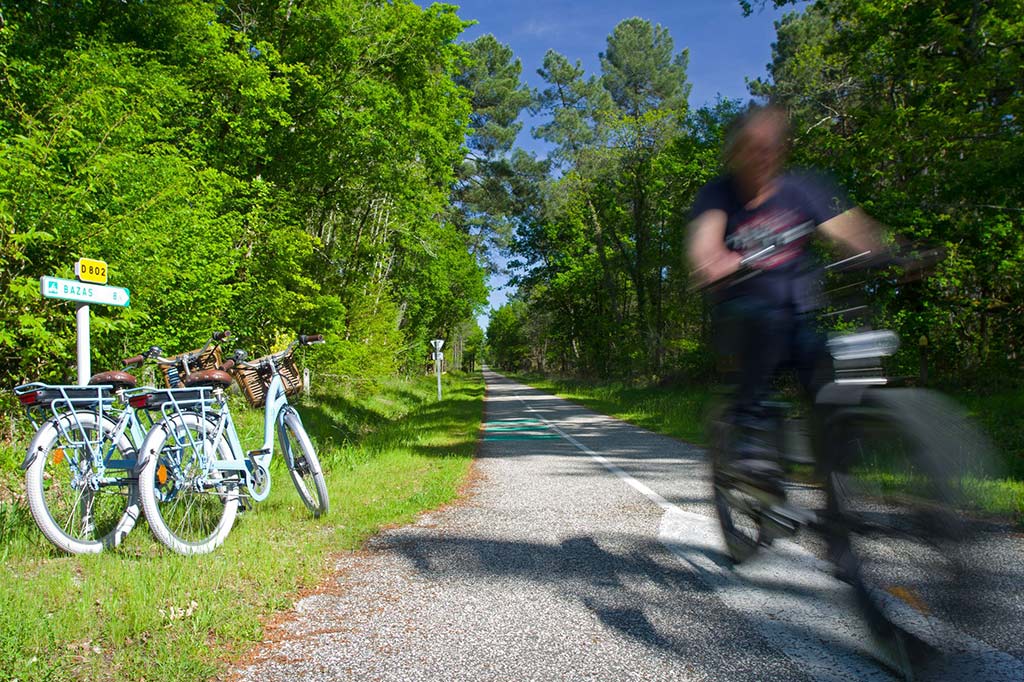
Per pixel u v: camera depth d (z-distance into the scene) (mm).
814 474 3014
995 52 15133
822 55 21203
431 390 49344
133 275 9555
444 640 3562
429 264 36094
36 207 8234
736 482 3516
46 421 5074
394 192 21750
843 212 3363
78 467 5109
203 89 16469
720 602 3943
